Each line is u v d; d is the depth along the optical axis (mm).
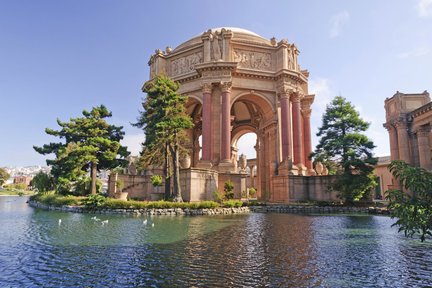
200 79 43906
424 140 34438
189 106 49875
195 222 19859
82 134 35969
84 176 37688
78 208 26859
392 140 38875
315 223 20219
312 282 7832
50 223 19125
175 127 28453
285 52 45031
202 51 44531
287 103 43438
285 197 38062
